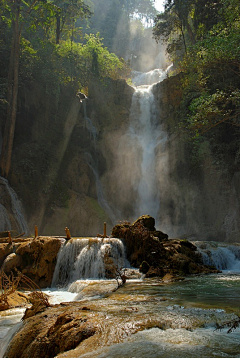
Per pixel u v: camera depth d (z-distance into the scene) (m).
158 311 5.66
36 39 31.61
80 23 60.41
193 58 25.31
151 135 31.53
